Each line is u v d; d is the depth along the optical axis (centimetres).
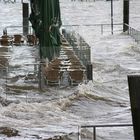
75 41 6088
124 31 9744
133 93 1306
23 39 7719
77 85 4975
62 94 4653
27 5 8938
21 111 4041
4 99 4447
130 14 14938
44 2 5516
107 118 3941
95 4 19212
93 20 13450
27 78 5175
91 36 9719
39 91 4769
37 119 3850
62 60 5322
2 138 3328
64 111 4144
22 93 4691
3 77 5200
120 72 5856
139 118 1302
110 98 4588
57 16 5666
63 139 3291
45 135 3409
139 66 6334
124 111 4162
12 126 3612
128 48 7575
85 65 5181
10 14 14838
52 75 4950
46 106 4175
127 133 3453
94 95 4612
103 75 5644
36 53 6066
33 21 5616
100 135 3406
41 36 5522
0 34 9812
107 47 8019
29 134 3431
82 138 3195
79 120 3866
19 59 5900
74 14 15262
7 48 6378
